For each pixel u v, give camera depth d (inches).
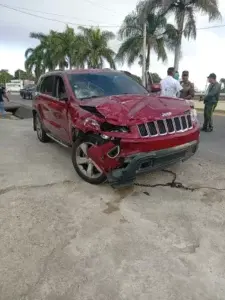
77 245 114.5
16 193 159.6
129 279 96.9
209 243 115.5
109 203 148.3
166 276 98.1
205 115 357.1
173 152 155.6
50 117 231.3
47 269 101.7
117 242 116.1
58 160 218.1
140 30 1099.9
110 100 166.2
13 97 1514.5
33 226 127.6
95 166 159.0
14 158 223.3
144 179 177.6
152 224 128.9
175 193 159.3
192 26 994.7
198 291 92.1
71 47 1443.2
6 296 90.7
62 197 154.8
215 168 198.8
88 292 91.9
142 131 146.2
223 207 143.7
